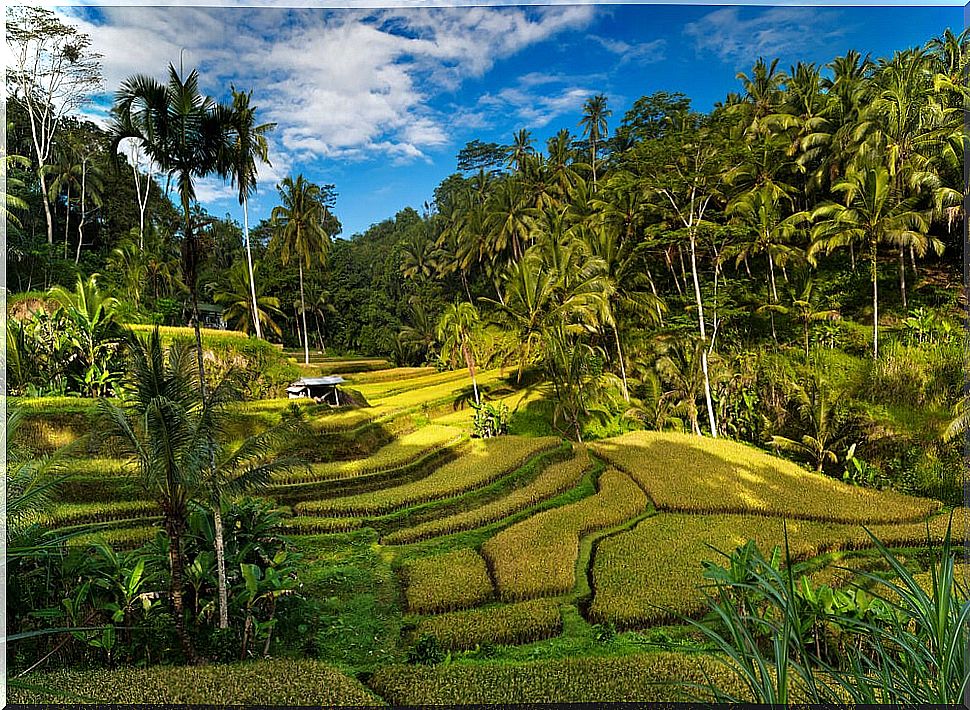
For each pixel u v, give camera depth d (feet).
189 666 19.80
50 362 48.49
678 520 37.68
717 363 62.75
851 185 63.46
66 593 22.91
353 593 29.58
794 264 72.23
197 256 25.64
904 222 62.18
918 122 68.54
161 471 20.85
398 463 48.88
